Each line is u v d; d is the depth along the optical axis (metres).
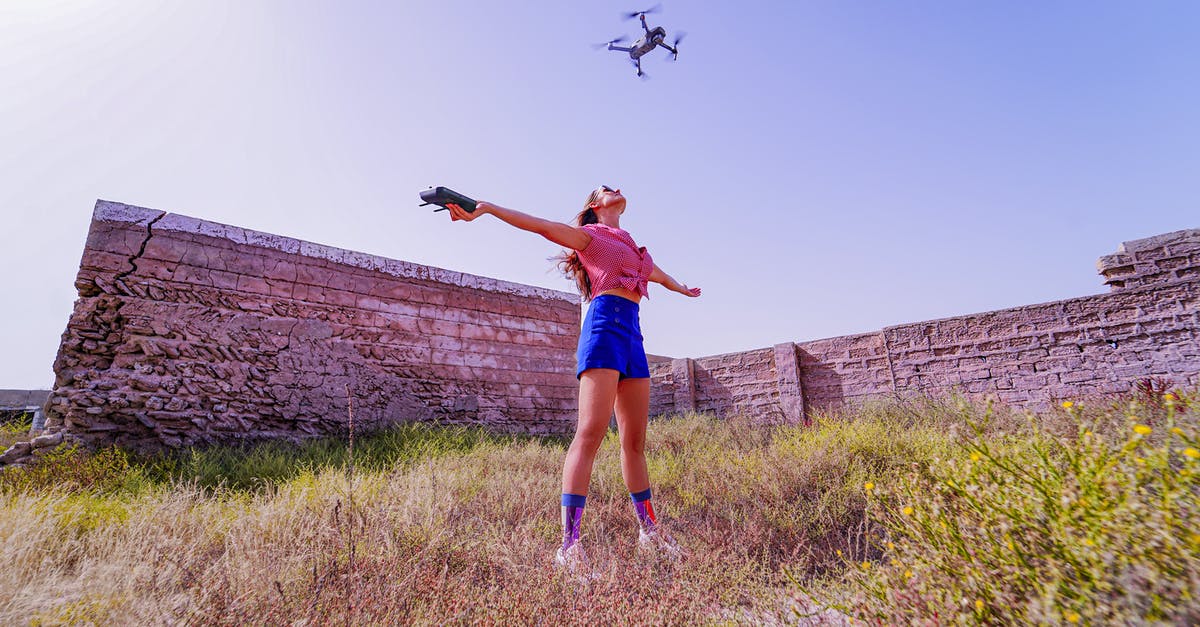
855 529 3.30
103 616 1.92
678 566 2.49
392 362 9.16
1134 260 9.36
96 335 6.86
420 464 5.67
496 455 6.71
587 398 2.91
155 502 3.85
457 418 9.67
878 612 1.64
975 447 1.74
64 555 2.84
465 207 2.51
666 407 13.47
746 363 12.48
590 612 2.00
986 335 9.59
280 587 2.04
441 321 9.90
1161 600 1.15
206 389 7.36
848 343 11.13
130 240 7.27
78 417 6.46
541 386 10.92
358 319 8.95
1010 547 1.45
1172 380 7.74
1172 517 1.21
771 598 2.26
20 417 14.93
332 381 8.42
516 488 4.48
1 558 2.42
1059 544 1.38
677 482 4.60
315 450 7.09
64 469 5.27
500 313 10.72
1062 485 1.47
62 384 6.57
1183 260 8.94
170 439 6.94
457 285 10.27
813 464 4.27
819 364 11.44
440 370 9.68
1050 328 9.06
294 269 8.46
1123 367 8.35
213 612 1.95
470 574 2.41
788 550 3.09
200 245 7.74
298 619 1.93
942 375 9.85
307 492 4.14
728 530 3.26
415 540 2.91
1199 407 1.72
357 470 5.55
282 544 2.89
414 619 1.97
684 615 2.06
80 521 3.53
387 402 8.92
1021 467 1.61
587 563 2.55
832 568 2.78
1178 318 8.10
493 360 10.40
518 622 1.96
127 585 2.15
